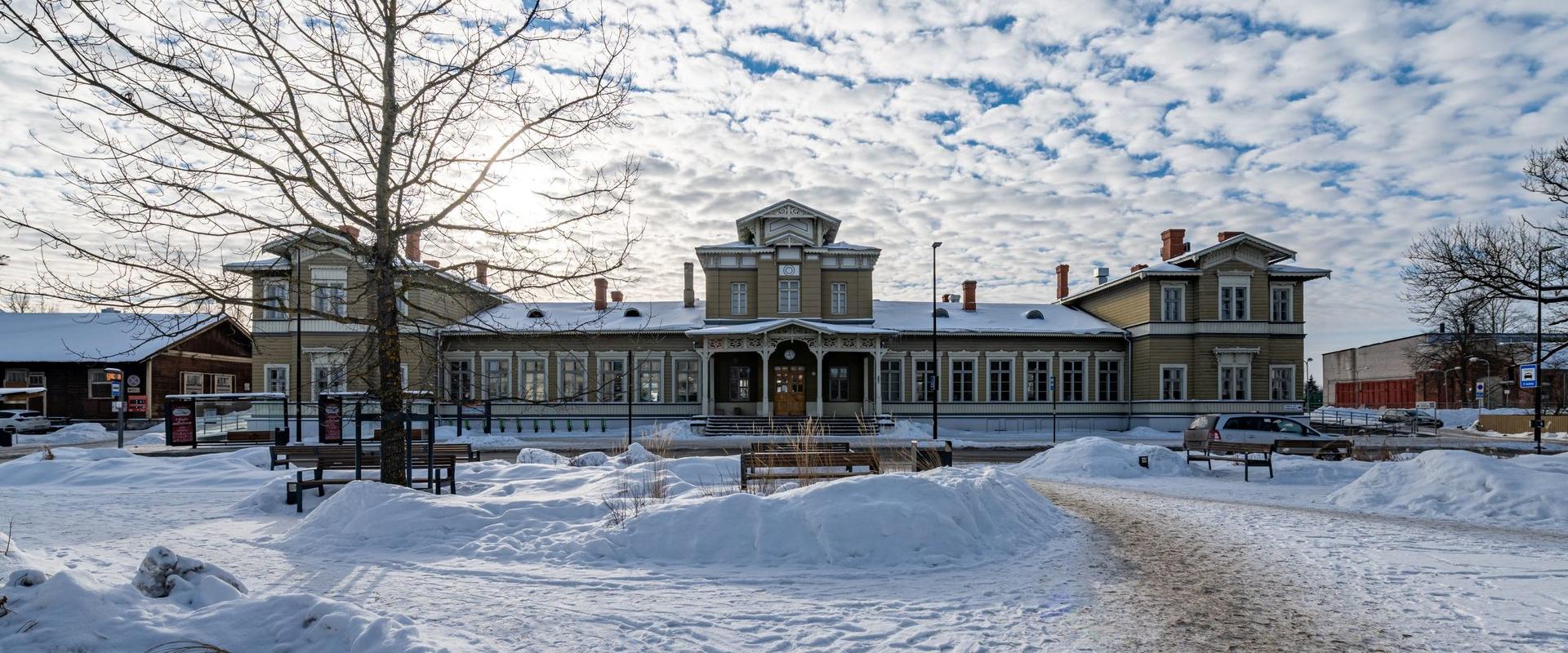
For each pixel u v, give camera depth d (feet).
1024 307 150.92
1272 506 44.68
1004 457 83.51
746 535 29.96
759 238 134.00
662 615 21.72
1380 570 27.71
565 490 44.24
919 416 132.98
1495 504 40.96
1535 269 78.18
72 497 46.85
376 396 40.50
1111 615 22.07
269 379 120.06
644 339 128.77
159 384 137.28
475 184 38.75
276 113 35.12
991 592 24.61
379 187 38.37
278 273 39.78
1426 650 19.10
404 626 17.76
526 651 18.45
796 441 48.96
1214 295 129.59
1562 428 135.64
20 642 16.21
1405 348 230.48
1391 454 67.92
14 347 135.74
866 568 27.73
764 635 20.02
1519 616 21.83
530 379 128.77
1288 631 20.59
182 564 20.89
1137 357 133.39
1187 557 29.94
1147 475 62.75
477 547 30.66
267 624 17.97
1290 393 130.21
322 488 43.93
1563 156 73.15
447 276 42.27
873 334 123.24
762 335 122.83
